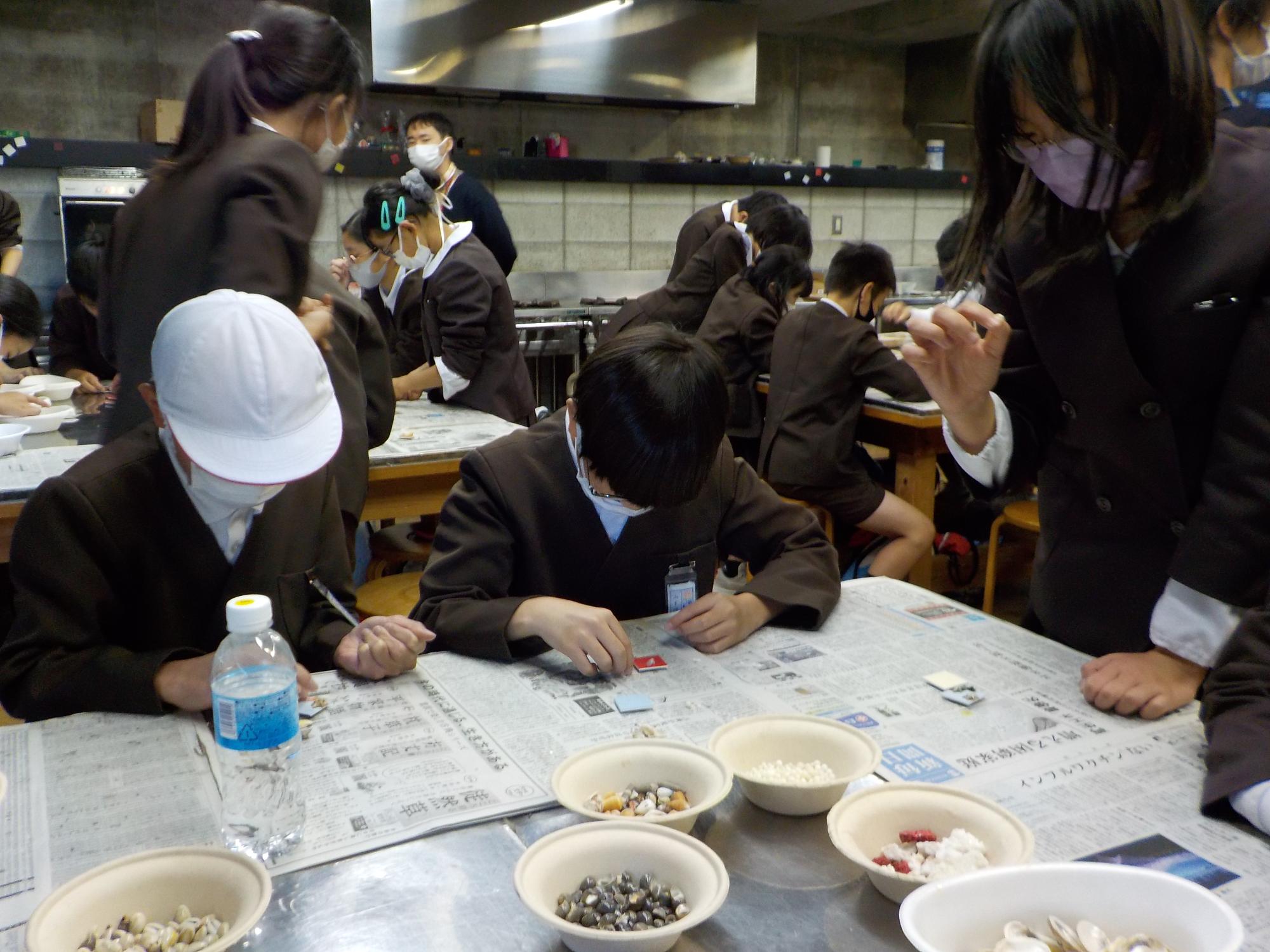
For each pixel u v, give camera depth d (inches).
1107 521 52.1
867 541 135.0
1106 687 44.9
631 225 243.4
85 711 45.1
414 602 89.5
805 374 124.3
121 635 49.4
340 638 51.2
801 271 144.6
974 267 49.0
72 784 38.6
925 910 27.4
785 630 55.4
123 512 47.0
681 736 42.8
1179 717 44.1
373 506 99.3
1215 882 32.3
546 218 233.3
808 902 32.0
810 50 269.7
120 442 49.4
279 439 42.2
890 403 122.7
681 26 225.3
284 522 52.5
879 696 46.7
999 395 52.5
